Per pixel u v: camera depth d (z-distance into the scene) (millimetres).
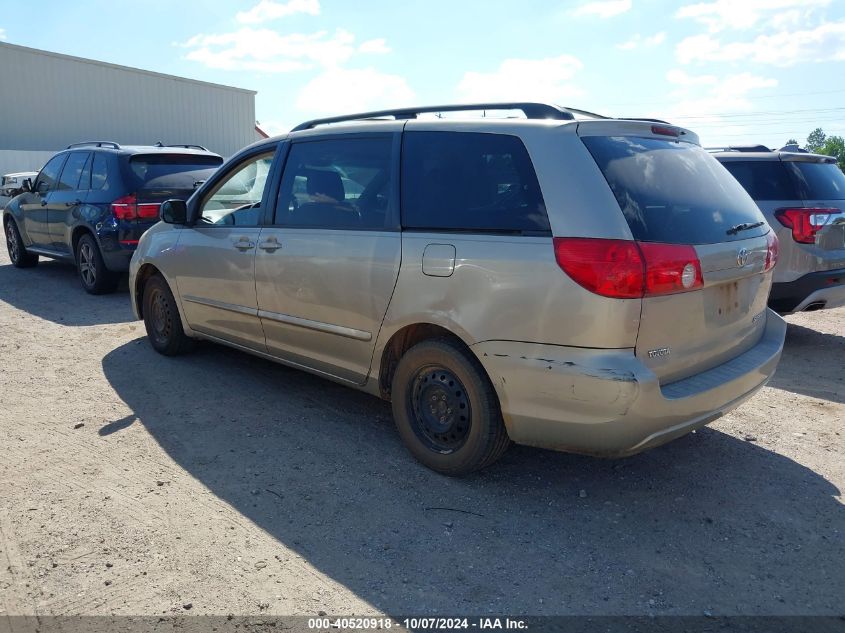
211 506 3543
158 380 5449
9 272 10484
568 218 3203
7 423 4582
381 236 3912
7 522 3357
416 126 3953
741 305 3730
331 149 4367
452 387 3719
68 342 6570
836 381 5637
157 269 5871
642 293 3086
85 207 8430
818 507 3604
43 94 29297
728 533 3355
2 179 19188
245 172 5078
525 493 3715
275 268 4555
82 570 2994
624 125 3586
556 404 3234
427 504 3590
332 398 5078
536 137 3432
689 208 3477
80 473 3875
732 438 4469
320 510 3520
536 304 3232
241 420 4660
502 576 3000
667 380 3305
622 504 3619
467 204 3602
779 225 6320
